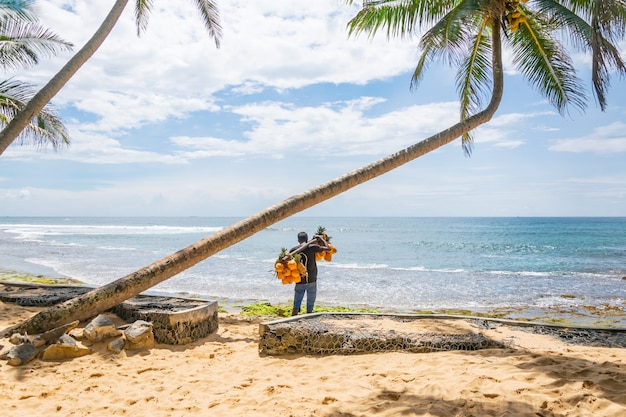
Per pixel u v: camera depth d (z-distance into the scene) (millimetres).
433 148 7980
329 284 16750
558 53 9836
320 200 7289
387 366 5023
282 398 4207
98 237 49375
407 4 9445
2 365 5160
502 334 6121
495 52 9102
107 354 5648
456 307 12578
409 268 22531
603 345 5730
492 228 82250
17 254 27281
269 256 29109
